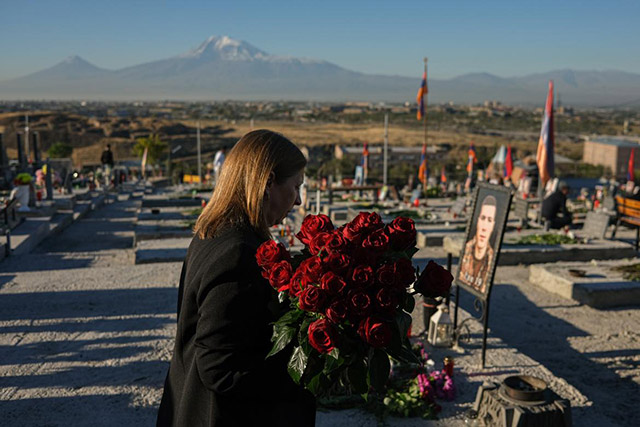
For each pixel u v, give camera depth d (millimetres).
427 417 4910
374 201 23484
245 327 1565
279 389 1621
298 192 1935
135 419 4859
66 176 25516
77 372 5785
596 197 24859
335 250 1718
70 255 13109
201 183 42156
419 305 8242
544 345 7828
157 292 8836
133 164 81750
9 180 28781
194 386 1653
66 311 7820
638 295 9703
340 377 1753
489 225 6082
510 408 4504
